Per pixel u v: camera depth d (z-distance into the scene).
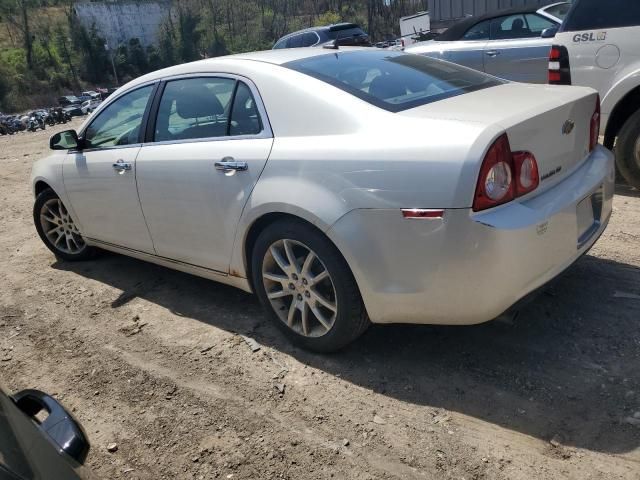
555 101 2.92
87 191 4.42
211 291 4.29
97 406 3.14
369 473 2.47
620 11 5.19
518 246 2.57
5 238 6.30
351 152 2.83
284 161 3.07
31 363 3.64
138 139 4.01
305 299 3.20
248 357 3.39
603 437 2.51
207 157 3.46
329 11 95.06
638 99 5.30
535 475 2.36
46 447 1.60
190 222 3.67
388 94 3.12
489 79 3.64
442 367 3.09
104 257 5.26
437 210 2.58
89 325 4.02
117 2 98.62
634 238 4.38
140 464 2.70
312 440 2.70
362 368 3.16
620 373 2.89
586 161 3.24
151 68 95.50
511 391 2.85
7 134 24.27
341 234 2.84
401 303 2.82
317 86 3.14
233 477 2.54
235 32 99.94
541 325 3.35
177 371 3.35
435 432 2.65
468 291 2.65
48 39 93.19
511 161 2.60
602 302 3.52
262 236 3.25
